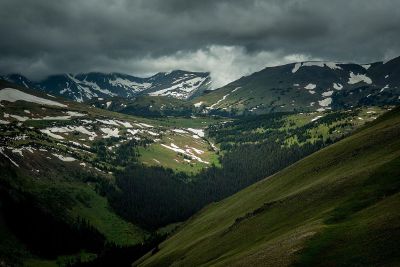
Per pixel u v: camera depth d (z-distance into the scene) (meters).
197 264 94.56
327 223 65.06
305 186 101.94
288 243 62.69
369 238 52.69
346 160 100.81
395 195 62.44
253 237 86.81
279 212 91.25
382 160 81.38
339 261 51.25
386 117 135.62
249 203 131.00
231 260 73.75
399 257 46.06
